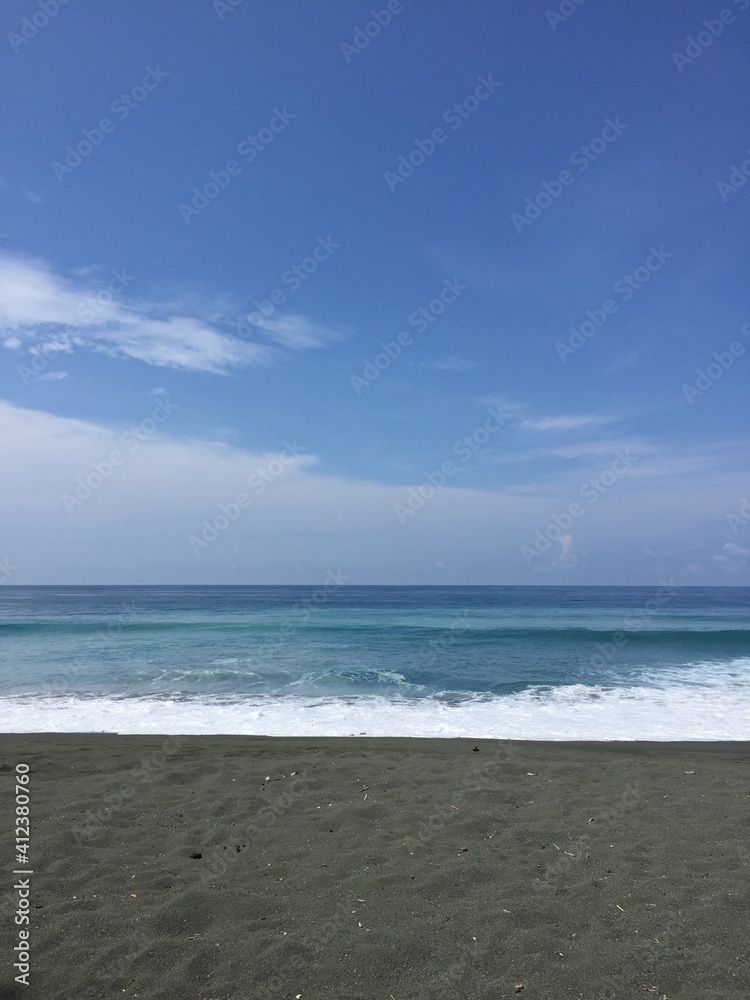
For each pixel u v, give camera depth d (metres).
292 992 3.42
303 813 6.41
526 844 5.54
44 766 8.42
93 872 4.92
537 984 3.48
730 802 6.75
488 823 6.04
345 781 7.59
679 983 3.46
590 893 4.55
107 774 7.99
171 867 5.05
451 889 4.64
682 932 3.99
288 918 4.21
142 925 4.11
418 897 4.52
